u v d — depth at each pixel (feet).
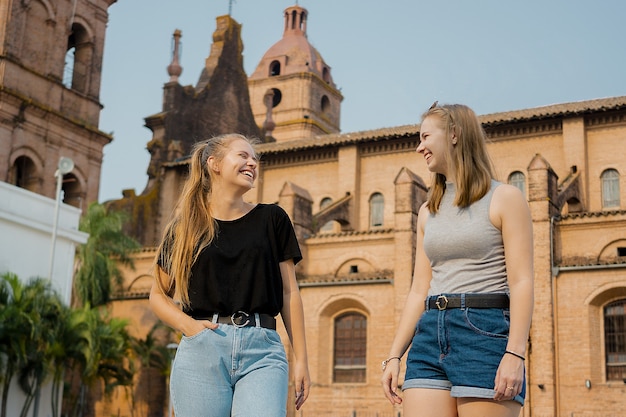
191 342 14.98
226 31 205.46
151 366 148.97
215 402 14.79
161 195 176.04
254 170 15.96
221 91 199.82
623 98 139.23
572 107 140.97
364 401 131.75
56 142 149.69
